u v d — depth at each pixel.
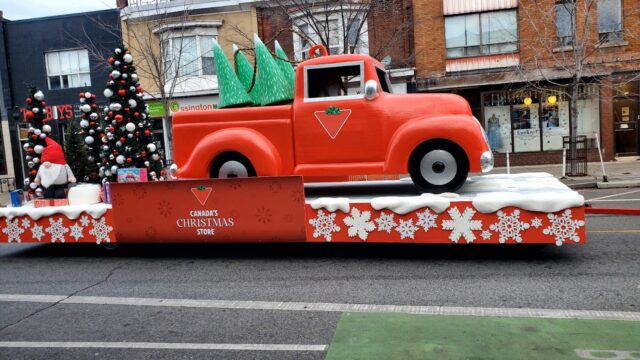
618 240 5.85
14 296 4.83
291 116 5.78
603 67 17.34
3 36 21.12
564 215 4.59
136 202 5.61
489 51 18.20
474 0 18.06
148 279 5.17
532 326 3.49
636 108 17.94
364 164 5.57
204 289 4.73
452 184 5.47
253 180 5.23
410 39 18.83
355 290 4.45
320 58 5.80
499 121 18.72
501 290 4.27
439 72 18.47
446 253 5.52
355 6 14.21
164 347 3.47
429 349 3.18
